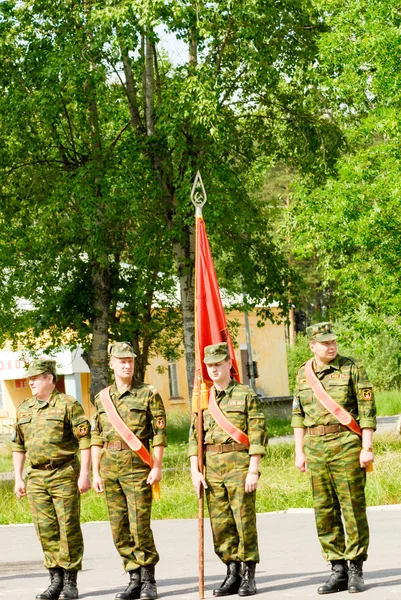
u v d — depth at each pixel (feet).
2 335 110.01
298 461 29.12
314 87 102.53
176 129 91.45
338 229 82.48
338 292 87.15
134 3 89.25
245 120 109.60
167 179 98.73
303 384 29.04
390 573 30.99
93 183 94.84
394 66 81.20
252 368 140.67
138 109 103.86
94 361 106.73
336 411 28.50
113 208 95.86
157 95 101.24
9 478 95.35
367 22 81.82
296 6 97.25
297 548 40.93
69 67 91.91
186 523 56.13
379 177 81.10
